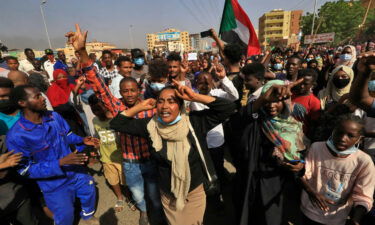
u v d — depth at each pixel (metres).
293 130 1.72
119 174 2.80
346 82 2.79
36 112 1.94
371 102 1.52
